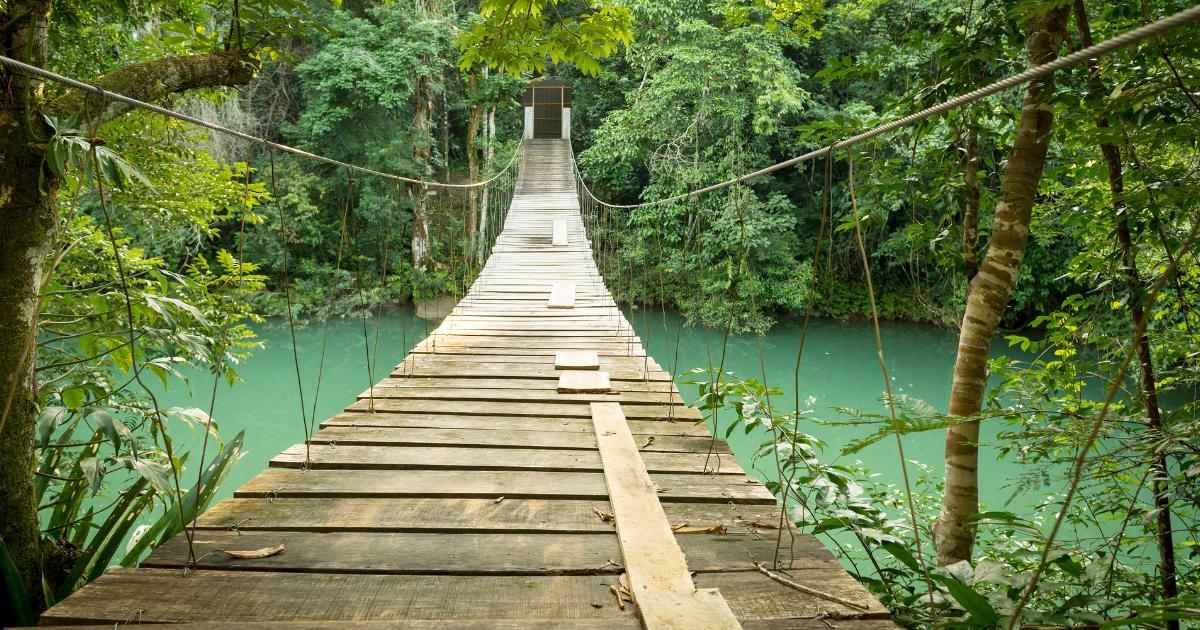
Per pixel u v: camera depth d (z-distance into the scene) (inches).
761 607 53.7
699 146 563.8
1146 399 79.4
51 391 73.7
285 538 66.7
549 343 174.6
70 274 109.8
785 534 68.7
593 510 75.1
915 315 524.4
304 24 89.0
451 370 144.6
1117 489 86.0
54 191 63.2
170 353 79.4
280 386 398.3
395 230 586.9
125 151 117.7
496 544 66.2
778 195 540.7
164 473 64.2
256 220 156.9
